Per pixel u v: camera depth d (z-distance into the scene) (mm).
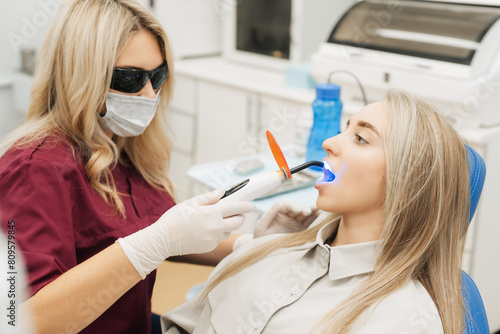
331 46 2350
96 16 1086
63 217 1071
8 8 3006
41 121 1157
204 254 1397
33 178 1049
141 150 1343
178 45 3145
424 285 1006
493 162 1959
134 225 1237
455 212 1015
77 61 1081
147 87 1177
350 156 1037
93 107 1107
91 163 1156
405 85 2104
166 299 2408
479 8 2123
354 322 942
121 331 1214
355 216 1065
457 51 2016
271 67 2947
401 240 1003
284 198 1544
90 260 1004
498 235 2082
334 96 1716
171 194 1417
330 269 1045
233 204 1073
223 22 3160
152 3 2938
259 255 1181
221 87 2816
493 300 2164
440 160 979
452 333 945
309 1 2723
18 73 3076
